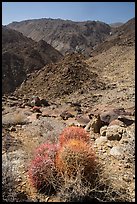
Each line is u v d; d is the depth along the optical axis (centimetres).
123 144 624
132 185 468
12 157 571
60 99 2631
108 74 3441
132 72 3206
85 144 454
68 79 3050
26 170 512
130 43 5244
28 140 735
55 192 443
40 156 462
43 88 3117
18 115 1006
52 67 3444
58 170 446
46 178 443
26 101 1638
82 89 2788
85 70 3256
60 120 1011
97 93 2464
